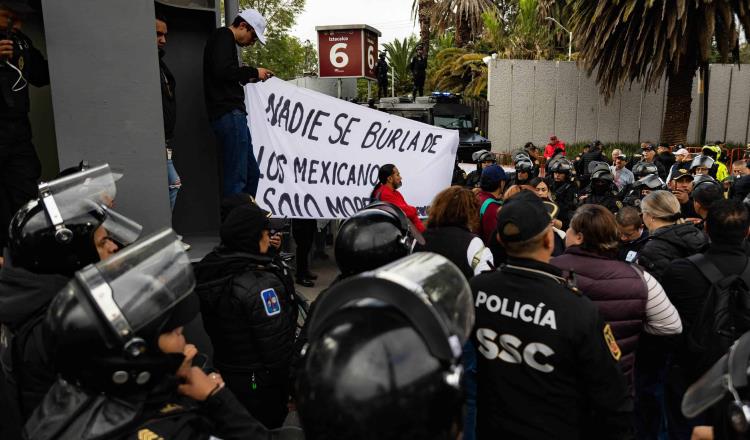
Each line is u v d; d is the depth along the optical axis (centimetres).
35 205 148
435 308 82
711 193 352
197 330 269
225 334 211
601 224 224
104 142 236
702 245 296
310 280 584
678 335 238
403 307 82
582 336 166
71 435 101
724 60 1534
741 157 1922
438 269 95
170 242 124
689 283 253
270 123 430
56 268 147
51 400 109
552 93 2172
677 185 500
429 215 289
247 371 211
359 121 473
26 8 236
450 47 3106
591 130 2225
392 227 185
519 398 176
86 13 228
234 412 129
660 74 1577
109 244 161
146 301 105
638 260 314
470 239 273
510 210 182
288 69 2256
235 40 324
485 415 187
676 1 1446
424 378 77
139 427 105
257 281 209
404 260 97
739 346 113
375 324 81
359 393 75
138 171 243
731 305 231
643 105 2234
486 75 2558
